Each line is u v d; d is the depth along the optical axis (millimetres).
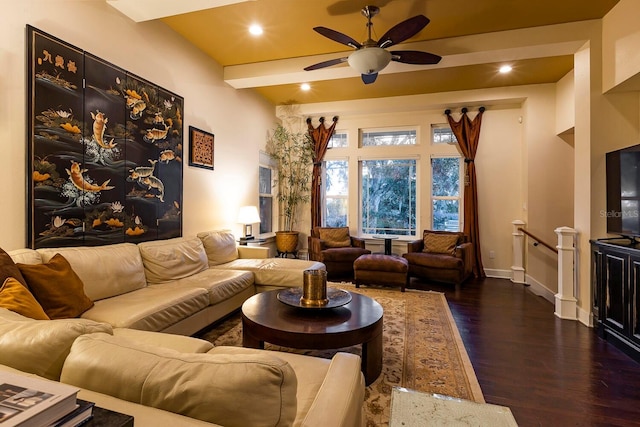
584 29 3236
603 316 2848
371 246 6098
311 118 6262
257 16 3207
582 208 3332
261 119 5516
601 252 2920
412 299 3988
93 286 2291
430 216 5789
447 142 5773
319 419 827
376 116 6039
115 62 2803
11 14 2078
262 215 5730
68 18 2412
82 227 2521
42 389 642
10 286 1548
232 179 4672
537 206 4941
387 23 3301
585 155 3297
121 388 782
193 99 3816
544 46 3363
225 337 2762
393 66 3918
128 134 2930
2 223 2059
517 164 5320
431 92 5285
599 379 2176
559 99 4719
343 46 3818
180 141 3600
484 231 5477
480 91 5094
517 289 4555
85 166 2539
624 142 3150
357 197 6168
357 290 4414
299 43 3746
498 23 3293
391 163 6102
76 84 2459
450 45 3564
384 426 1673
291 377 736
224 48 3898
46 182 2264
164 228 3371
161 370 772
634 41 2746
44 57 2240
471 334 2930
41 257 2121
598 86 3195
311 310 2293
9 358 957
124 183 2893
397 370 2254
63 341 956
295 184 6293
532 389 2055
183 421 698
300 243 6336
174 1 2625
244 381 697
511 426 951
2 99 2049
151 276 2865
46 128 2258
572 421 1754
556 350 2611
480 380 2162
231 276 3162
